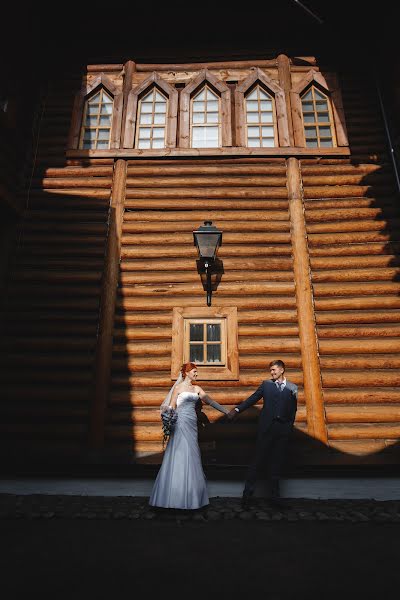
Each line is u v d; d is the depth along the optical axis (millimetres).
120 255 5723
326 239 5754
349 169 6160
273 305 5395
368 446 4668
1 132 5648
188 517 3555
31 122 6473
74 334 5320
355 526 3424
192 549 2840
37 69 6711
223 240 5766
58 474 4785
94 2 6879
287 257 5719
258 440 4020
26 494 4473
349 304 5363
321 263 5609
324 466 4621
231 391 4941
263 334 5250
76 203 6031
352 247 5695
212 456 4652
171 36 7152
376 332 5219
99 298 5504
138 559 2658
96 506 3902
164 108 6766
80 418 4934
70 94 6789
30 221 5938
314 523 3496
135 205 5988
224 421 4816
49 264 5668
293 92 6637
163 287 5520
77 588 2248
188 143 6402
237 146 6348
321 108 6676
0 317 5414
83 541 2984
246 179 6117
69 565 2555
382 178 6082
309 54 6914
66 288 5531
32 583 2301
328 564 2594
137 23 7137
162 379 5043
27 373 5117
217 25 7133
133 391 5004
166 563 2598
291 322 5344
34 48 6598
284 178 6152
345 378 4980
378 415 4809
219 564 2586
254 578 2393
